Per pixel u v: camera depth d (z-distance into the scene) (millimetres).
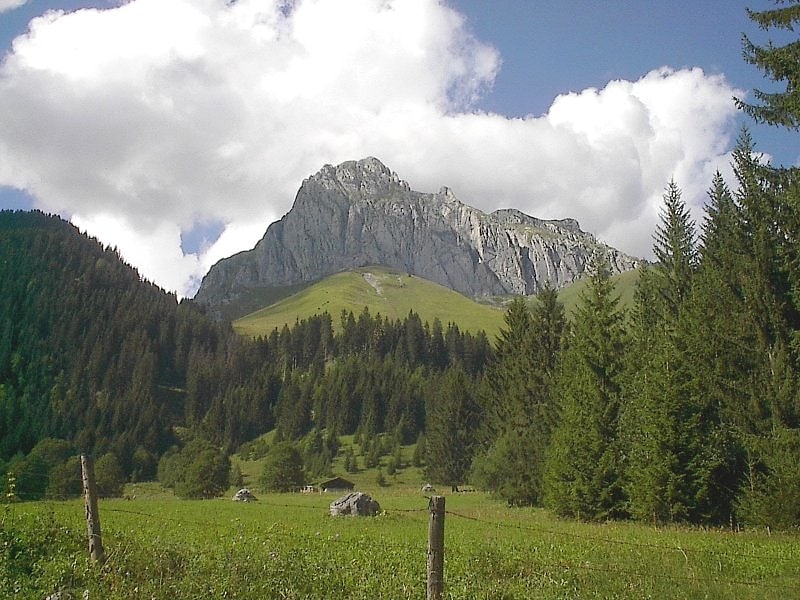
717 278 36344
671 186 51562
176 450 151375
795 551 22859
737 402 33344
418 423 156750
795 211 30469
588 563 19156
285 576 14820
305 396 172125
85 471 15195
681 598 15258
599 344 46188
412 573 16609
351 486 102625
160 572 14688
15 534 16641
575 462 41188
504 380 70562
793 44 20875
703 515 34781
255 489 108875
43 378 168250
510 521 37312
